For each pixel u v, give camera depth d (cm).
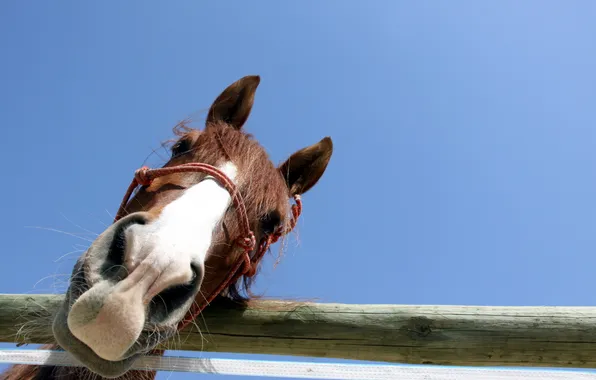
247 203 160
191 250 135
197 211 143
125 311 124
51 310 151
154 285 128
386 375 147
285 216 171
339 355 153
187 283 134
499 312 151
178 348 155
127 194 163
